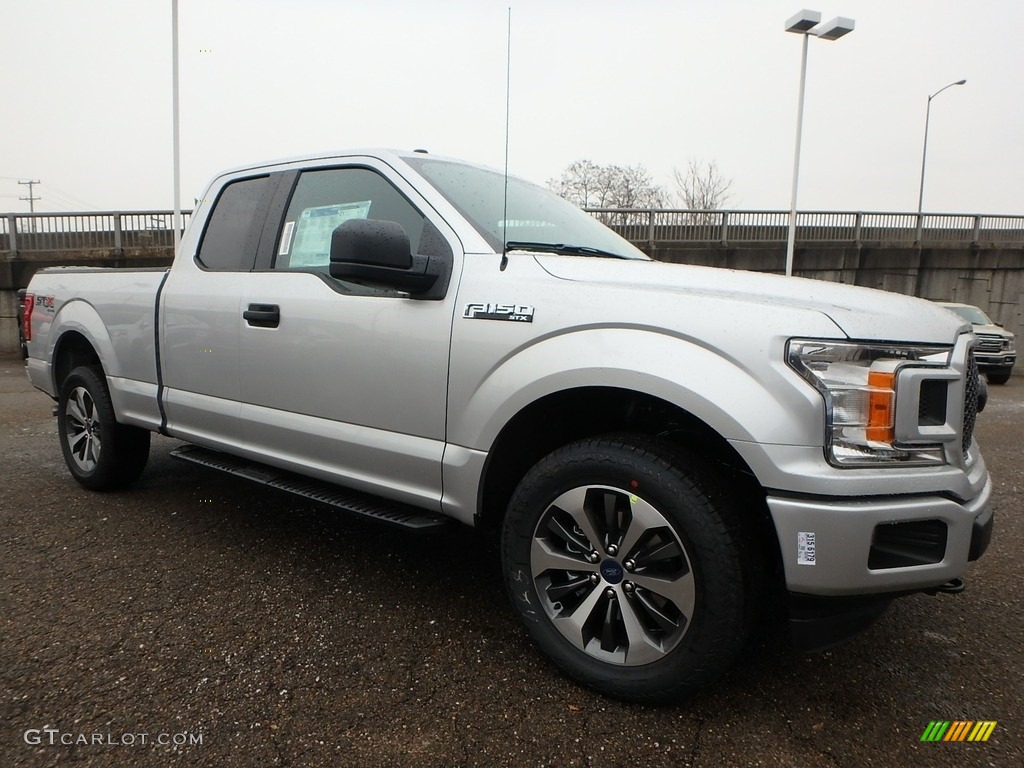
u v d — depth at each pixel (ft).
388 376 8.72
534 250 8.86
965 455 7.25
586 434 8.42
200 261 11.74
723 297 6.99
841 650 8.45
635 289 7.30
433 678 7.59
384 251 7.74
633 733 6.70
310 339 9.54
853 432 6.32
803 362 6.31
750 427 6.29
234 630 8.57
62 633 8.40
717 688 7.53
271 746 6.40
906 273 61.82
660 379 6.64
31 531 11.89
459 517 8.26
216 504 13.51
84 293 13.82
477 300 8.02
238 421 10.62
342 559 10.92
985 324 46.83
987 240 64.18
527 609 7.68
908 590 6.43
